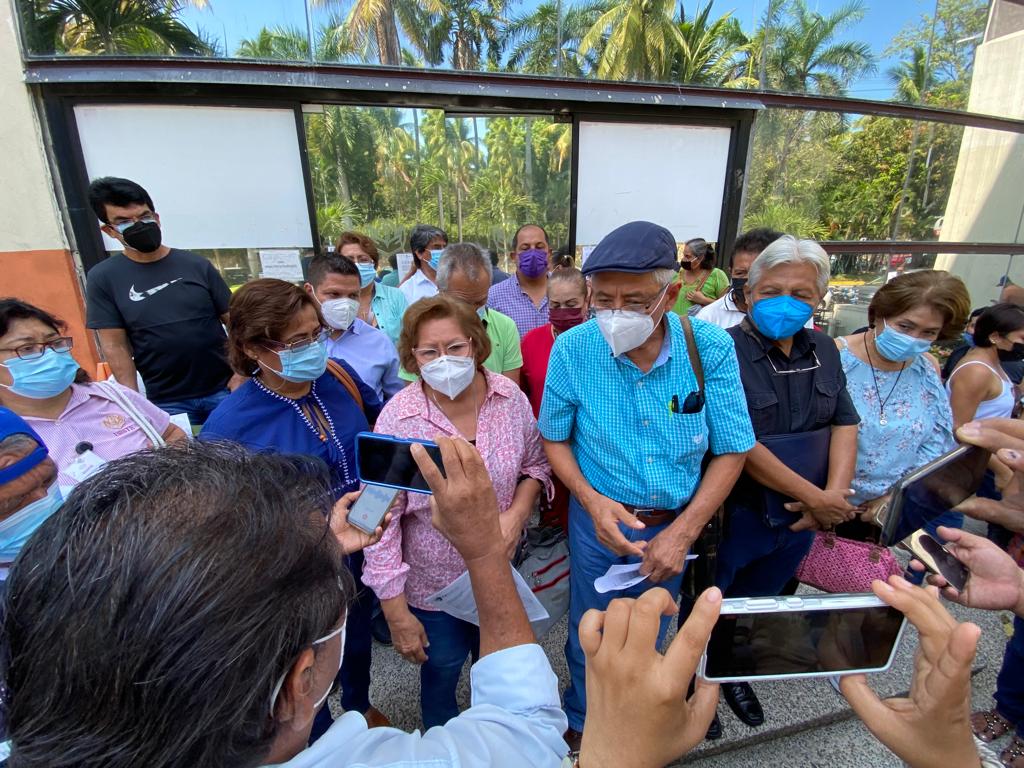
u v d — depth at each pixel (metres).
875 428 1.84
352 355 2.41
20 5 3.22
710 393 1.48
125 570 0.43
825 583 1.84
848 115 5.27
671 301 1.45
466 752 0.61
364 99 3.92
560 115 4.43
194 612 0.42
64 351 1.42
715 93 4.64
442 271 2.41
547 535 1.92
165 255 2.65
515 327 2.64
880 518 1.15
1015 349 2.26
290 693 0.52
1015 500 1.31
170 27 3.43
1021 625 1.69
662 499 1.51
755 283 1.64
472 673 0.82
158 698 0.42
